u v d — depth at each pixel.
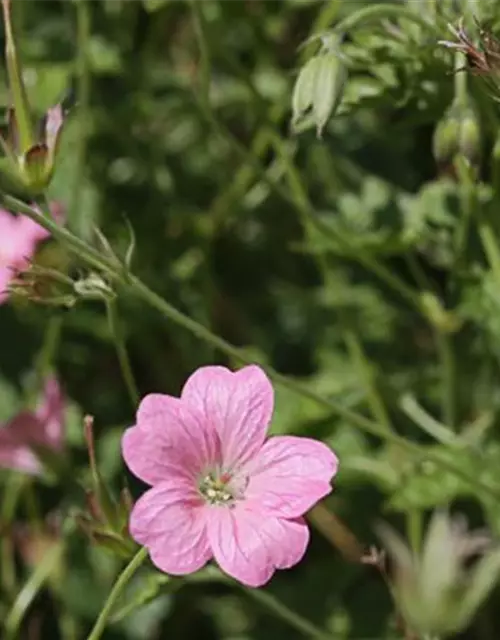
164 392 0.76
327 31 0.64
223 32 0.77
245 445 0.60
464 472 0.66
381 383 0.71
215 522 0.60
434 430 0.70
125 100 0.75
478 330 0.70
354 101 0.65
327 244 0.70
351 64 0.64
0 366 0.73
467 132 0.64
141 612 0.72
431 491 0.68
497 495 0.65
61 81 0.72
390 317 0.75
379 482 0.70
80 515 0.62
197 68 0.77
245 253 0.78
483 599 0.70
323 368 0.74
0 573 0.72
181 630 0.74
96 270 0.65
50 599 0.72
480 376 0.72
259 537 0.59
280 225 0.77
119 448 0.72
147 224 0.75
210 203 0.78
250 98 0.74
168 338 0.76
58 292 0.62
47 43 0.74
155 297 0.62
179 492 0.60
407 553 0.68
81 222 0.73
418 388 0.72
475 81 0.64
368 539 0.72
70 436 0.71
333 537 0.71
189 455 0.60
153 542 0.59
